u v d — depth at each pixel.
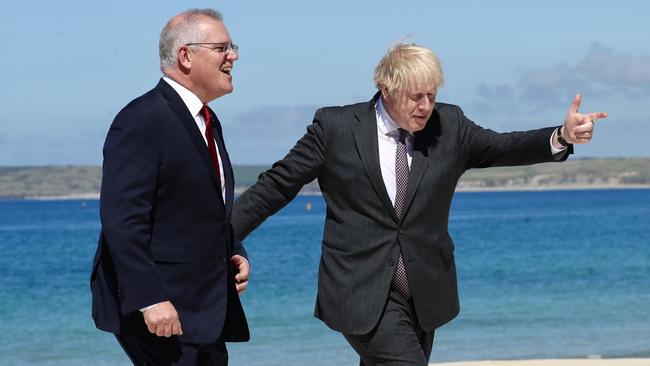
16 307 19.28
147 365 3.95
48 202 195.38
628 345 12.23
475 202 136.12
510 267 28.19
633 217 70.25
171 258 3.88
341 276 4.42
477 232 51.31
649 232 48.28
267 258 34.59
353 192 4.41
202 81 3.99
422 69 4.21
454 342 12.78
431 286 4.40
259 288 22.86
